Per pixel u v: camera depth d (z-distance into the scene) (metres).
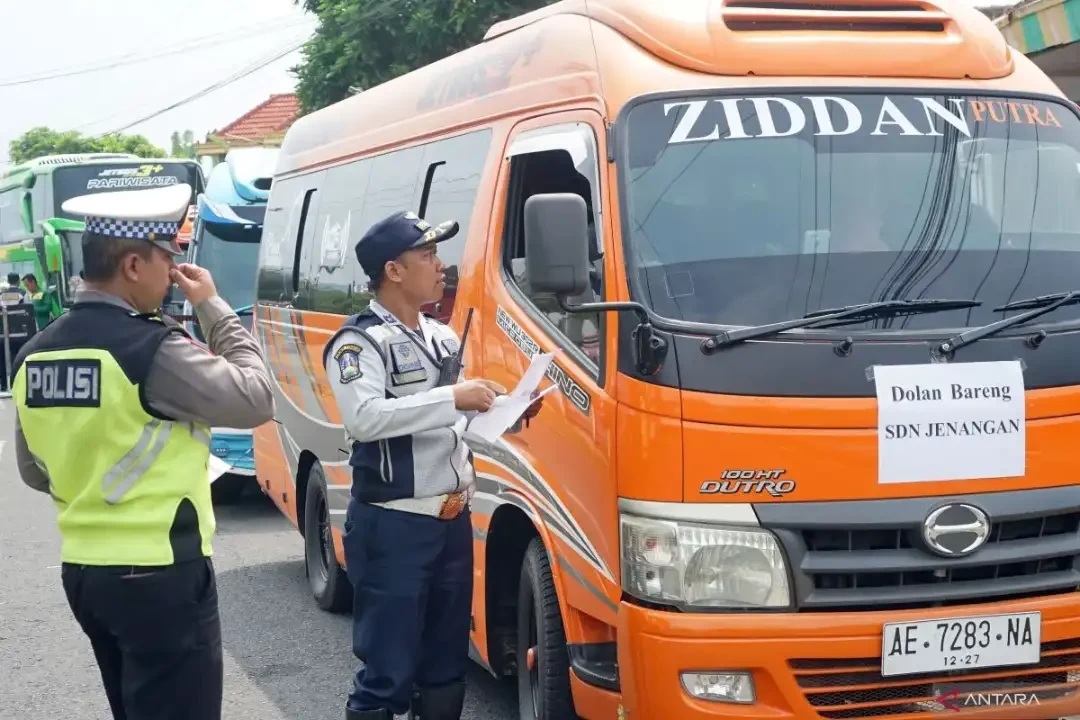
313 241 7.89
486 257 5.29
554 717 4.70
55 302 22.41
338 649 6.88
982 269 4.26
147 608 3.46
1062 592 4.04
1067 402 4.06
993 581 3.97
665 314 4.01
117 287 3.53
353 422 4.24
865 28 4.79
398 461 4.32
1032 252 4.36
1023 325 4.11
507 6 17.41
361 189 7.14
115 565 3.43
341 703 5.96
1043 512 4.00
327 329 7.35
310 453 7.95
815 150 4.42
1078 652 4.05
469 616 4.62
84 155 25.17
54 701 6.04
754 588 3.82
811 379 3.88
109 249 3.49
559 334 4.58
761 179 4.35
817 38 4.65
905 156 4.46
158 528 3.45
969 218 4.41
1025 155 4.60
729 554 3.83
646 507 3.89
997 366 4.00
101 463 3.44
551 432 4.57
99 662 3.75
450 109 6.05
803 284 4.12
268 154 14.02
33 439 3.54
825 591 3.85
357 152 7.35
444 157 5.98
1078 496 4.05
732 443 3.83
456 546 4.51
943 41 4.78
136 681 3.57
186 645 3.53
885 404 3.88
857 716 3.91
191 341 3.55
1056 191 4.56
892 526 3.85
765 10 4.67
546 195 3.99
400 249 4.38
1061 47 9.59
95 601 3.47
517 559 5.35
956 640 3.89
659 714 3.85
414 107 6.61
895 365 3.92
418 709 4.66
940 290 4.16
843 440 3.85
